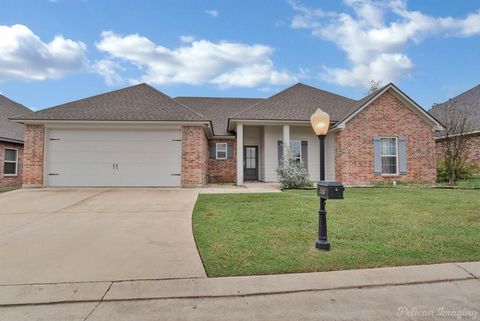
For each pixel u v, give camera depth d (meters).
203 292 3.48
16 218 7.04
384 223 6.32
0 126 15.81
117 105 13.31
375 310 3.08
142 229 6.11
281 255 4.53
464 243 5.02
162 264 4.29
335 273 3.94
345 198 9.48
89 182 12.30
